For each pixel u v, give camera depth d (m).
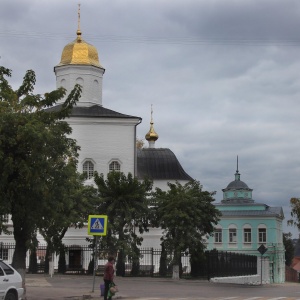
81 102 69.88
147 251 55.66
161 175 73.50
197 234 48.34
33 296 27.81
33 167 23.34
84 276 45.50
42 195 24.31
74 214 45.62
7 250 56.94
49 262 47.81
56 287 33.97
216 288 38.03
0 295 20.34
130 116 66.00
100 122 65.75
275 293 34.34
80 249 57.12
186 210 48.41
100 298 27.25
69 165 25.98
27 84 26.84
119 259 48.28
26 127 22.73
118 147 65.69
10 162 22.69
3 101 24.41
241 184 94.12
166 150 76.69
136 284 39.16
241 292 34.66
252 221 85.75
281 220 91.00
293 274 102.44
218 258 48.28
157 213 49.62
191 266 49.53
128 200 48.62
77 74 70.50
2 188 23.48
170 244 47.94
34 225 26.28
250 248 85.12
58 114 26.19
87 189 47.81
